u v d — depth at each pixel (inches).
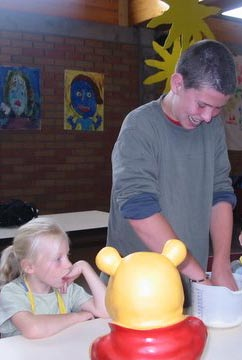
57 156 213.8
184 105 52.1
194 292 48.9
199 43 51.0
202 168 61.4
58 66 211.9
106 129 226.1
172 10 74.3
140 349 27.5
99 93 223.0
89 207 223.5
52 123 211.8
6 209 117.0
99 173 225.3
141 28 229.1
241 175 248.8
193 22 75.9
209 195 62.2
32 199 209.3
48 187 212.7
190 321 29.6
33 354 43.8
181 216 60.5
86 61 218.8
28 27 203.5
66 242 59.9
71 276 60.7
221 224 61.5
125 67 229.6
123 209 52.7
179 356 27.8
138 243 60.4
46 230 58.6
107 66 224.7
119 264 29.6
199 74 48.9
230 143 257.1
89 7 219.0
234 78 50.0
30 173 207.9
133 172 54.6
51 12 210.1
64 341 47.1
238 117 258.2
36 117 207.3
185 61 50.8
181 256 30.7
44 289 59.1
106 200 228.1
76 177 219.3
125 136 57.1
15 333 54.5
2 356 43.3
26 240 58.3
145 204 51.7
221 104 50.6
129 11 229.5
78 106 217.6
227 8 201.6
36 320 51.3
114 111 227.9
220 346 44.0
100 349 28.6
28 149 206.5
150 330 27.7
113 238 63.6
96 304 59.3
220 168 64.1
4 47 199.5
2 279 59.5
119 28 225.9
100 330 50.1
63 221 124.3
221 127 64.2
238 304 48.1
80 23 215.9
